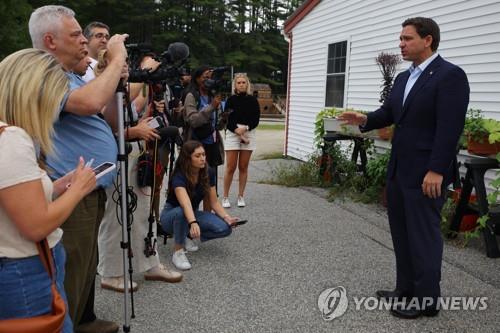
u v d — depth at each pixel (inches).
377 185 263.9
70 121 96.1
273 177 339.3
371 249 185.2
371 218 231.3
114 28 1408.7
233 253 179.2
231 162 240.1
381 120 139.6
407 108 122.7
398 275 134.9
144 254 145.4
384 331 121.0
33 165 68.6
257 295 141.8
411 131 122.2
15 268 68.9
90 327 116.6
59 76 74.3
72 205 71.9
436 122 118.0
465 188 187.9
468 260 171.9
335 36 381.7
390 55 291.6
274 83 1718.8
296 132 457.1
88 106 86.8
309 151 426.9
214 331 120.4
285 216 233.5
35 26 93.4
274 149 541.0
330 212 242.1
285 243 191.6
